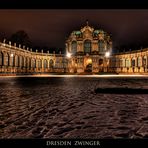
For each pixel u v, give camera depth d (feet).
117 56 262.47
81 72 261.24
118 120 19.13
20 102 29.30
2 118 19.98
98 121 18.78
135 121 18.74
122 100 31.01
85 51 278.46
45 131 15.92
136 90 42.16
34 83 71.20
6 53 187.52
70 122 18.47
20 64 219.00
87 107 25.41
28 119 19.56
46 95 37.06
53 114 21.61
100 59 280.31
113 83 67.72
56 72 262.47
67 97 34.53
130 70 238.27
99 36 275.59
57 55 276.41
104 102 29.27
